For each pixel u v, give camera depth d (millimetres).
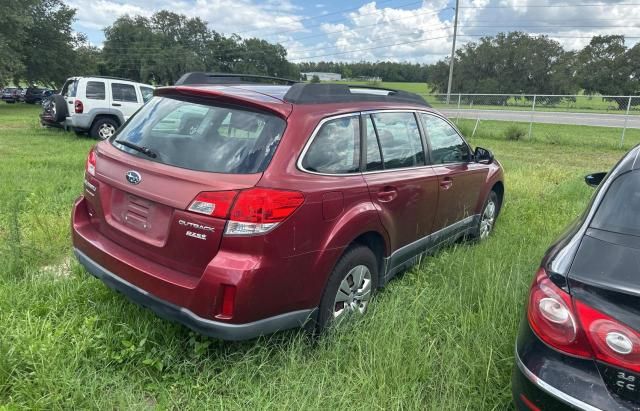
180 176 2818
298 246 2855
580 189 8570
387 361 2889
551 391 2018
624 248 2188
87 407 2562
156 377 2861
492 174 5508
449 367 2922
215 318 2662
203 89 3299
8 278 3900
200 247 2707
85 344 2930
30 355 2732
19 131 15781
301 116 3066
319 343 3143
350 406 2600
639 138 21875
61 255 4582
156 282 2826
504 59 74625
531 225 6164
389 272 3889
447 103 31344
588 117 32469
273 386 2717
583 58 68750
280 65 97000
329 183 3082
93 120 13945
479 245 5027
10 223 4543
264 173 2768
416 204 4012
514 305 3525
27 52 45625
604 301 1979
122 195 3145
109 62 94125
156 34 97188
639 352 1880
